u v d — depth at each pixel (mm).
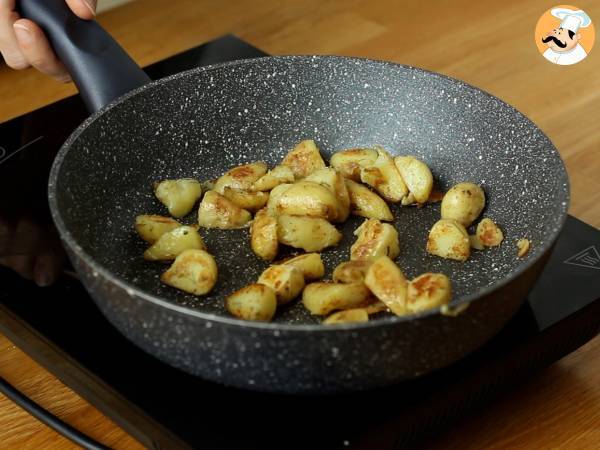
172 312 441
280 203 603
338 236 606
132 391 511
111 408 521
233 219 622
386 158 648
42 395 571
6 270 592
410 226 627
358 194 631
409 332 437
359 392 503
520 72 844
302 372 451
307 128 693
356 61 666
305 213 599
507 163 619
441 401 508
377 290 524
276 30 904
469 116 638
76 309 566
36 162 691
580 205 695
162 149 664
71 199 568
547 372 579
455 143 652
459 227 598
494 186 629
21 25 623
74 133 583
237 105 678
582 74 844
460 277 582
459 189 612
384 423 489
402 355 448
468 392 521
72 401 567
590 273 583
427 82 651
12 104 810
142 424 505
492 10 935
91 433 547
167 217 643
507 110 610
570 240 610
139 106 638
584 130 774
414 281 518
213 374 471
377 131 684
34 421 556
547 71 848
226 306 544
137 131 643
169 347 466
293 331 427
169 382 516
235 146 691
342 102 682
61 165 552
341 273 555
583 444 535
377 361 447
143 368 525
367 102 678
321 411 495
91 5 630
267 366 450
